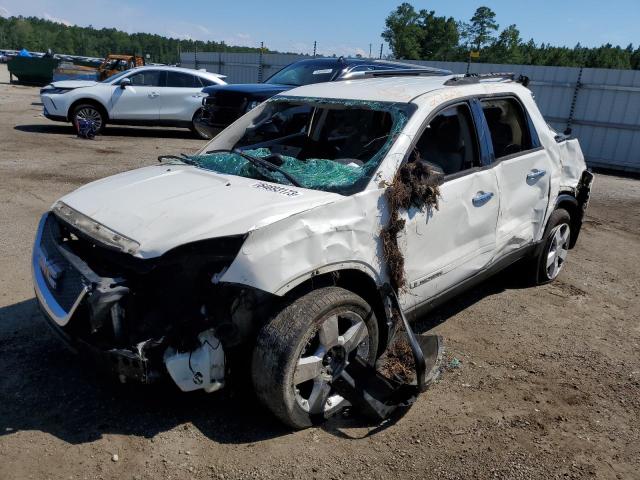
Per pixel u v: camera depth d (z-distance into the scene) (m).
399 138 3.57
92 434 3.05
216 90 10.62
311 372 3.05
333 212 3.11
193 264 2.84
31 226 6.36
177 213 3.09
